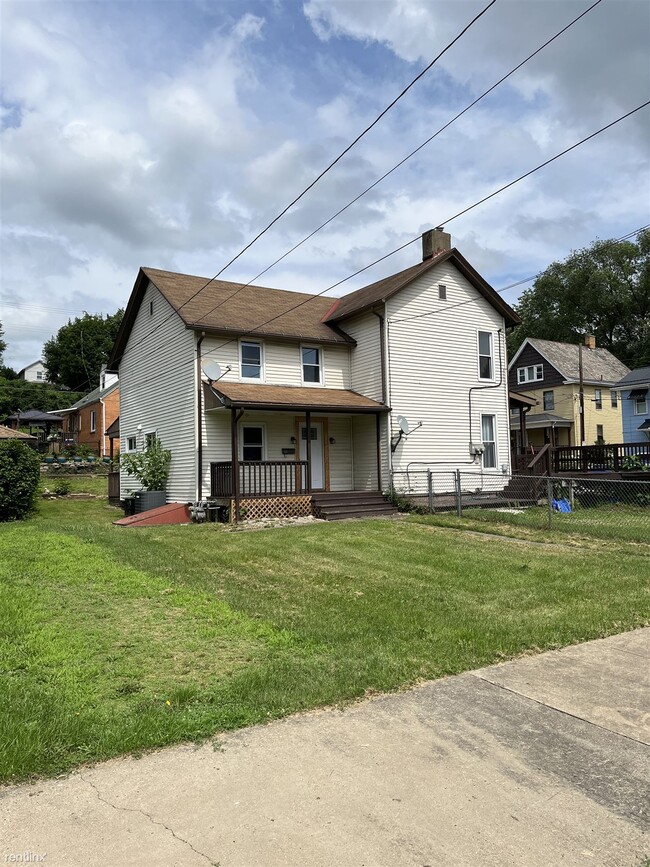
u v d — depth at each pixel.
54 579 7.64
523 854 2.59
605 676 4.69
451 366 18.36
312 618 6.08
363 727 3.78
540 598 6.91
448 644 5.28
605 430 37.34
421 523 13.36
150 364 18.92
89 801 2.94
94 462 30.98
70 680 4.42
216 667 4.76
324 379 18.00
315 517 15.06
